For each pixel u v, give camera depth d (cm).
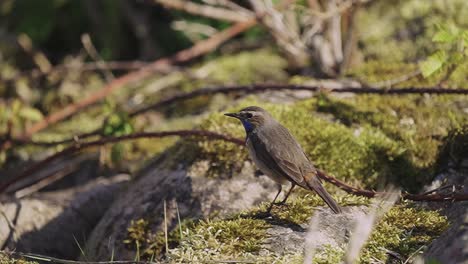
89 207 1170
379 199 926
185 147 1120
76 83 1752
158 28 1927
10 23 1931
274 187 1024
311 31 1502
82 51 1872
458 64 1102
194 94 1341
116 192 1204
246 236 838
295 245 814
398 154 1061
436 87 1116
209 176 1052
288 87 1229
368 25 1617
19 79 1722
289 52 1627
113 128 1301
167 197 1036
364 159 1058
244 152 1071
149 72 1523
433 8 1581
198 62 1848
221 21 1831
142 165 1241
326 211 884
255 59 1758
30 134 1388
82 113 1638
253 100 1242
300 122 1112
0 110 1448
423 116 1154
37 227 1113
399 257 789
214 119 1148
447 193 974
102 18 1914
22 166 1451
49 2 1923
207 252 813
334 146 1066
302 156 945
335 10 1417
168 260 812
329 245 800
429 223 855
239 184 1032
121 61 1922
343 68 1470
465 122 1123
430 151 1077
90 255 1027
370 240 813
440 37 1015
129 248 989
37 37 1909
